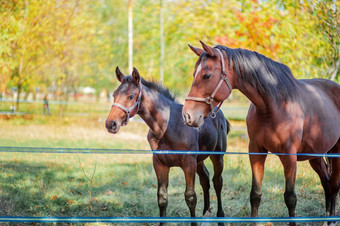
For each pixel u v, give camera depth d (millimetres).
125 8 23078
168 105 4102
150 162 8453
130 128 15586
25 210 4996
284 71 3787
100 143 11172
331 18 7059
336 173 4605
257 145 3789
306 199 5691
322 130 3975
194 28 12273
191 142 4035
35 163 8125
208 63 3371
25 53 17344
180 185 6551
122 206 5340
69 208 5188
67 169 7625
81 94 43312
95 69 22797
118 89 3893
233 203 5605
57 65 19516
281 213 5082
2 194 5414
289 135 3586
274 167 7117
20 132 12625
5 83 17766
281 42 8109
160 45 21547
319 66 7895
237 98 13367
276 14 8562
